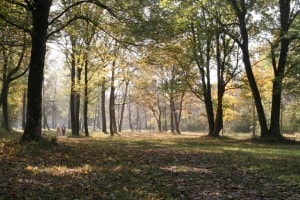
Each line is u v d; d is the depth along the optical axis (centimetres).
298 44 3186
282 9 3256
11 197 835
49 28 2691
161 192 949
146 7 2155
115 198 876
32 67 1880
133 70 4359
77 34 3084
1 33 2752
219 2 3278
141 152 1948
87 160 1512
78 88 4109
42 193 896
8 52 3541
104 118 5688
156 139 3572
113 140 3144
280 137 3181
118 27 2261
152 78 5797
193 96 6962
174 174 1255
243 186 1063
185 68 3834
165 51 2447
